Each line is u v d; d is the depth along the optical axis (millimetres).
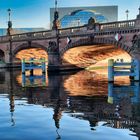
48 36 68875
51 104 20828
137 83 36188
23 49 79125
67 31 64000
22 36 78062
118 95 25344
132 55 48844
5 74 55688
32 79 44094
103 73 58625
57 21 67438
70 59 69062
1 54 90000
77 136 12117
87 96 24906
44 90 29938
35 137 11977
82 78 45500
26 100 23016
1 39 86125
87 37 58844
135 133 12477
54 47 66562
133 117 15844
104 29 55156
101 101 22031
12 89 31125
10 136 12164
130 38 50344
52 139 11680
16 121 15062
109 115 16547
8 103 21469
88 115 16547
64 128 13461
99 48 64375
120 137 11898
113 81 37969
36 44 73000
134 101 21891
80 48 63875
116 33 52812
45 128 13508
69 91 28734
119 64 38406
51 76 50312
